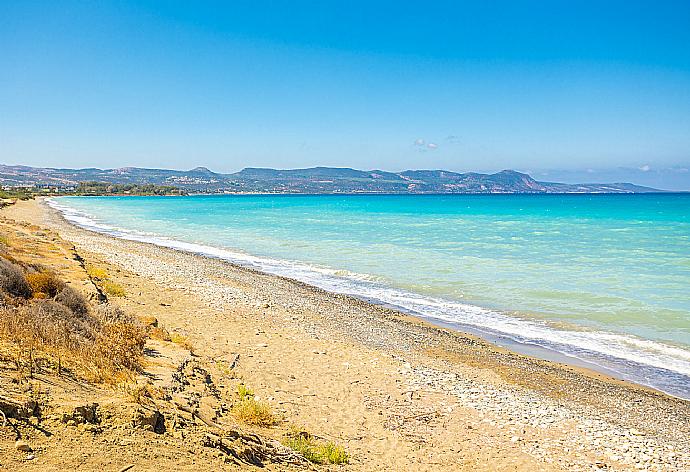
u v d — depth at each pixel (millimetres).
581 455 10562
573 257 38906
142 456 6172
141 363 10969
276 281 30078
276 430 9852
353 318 21906
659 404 14008
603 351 18328
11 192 167500
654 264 35438
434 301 25859
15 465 5250
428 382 14320
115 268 27516
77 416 6508
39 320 10227
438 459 9805
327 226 70438
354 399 12484
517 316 22922
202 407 9359
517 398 13750
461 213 105062
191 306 20766
